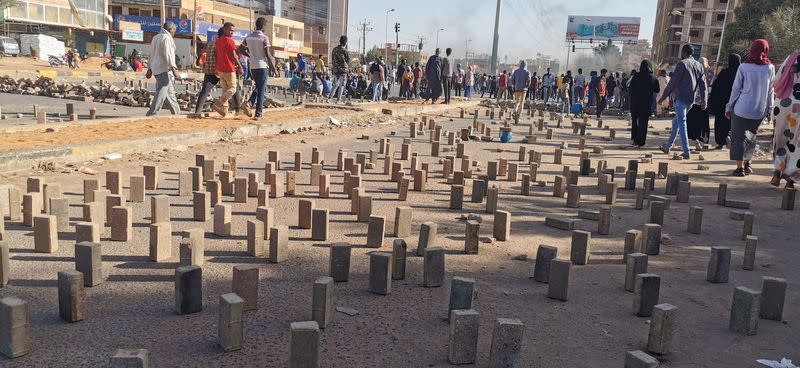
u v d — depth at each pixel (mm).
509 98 34000
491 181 7602
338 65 20266
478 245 4488
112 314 3037
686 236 5301
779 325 3377
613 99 28109
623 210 6293
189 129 9602
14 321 2523
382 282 3486
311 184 6734
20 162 6535
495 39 36562
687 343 3076
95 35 56250
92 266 3377
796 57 7348
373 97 21984
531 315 3324
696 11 84750
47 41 43500
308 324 2510
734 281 4129
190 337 2820
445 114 18891
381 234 4422
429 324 3123
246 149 9180
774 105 7738
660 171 8562
